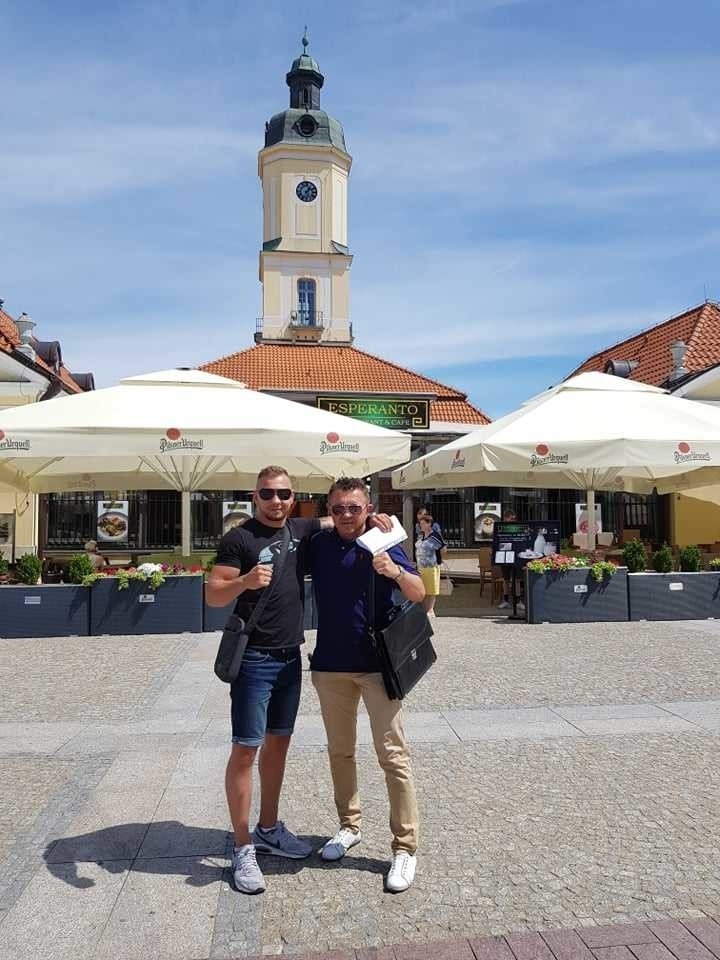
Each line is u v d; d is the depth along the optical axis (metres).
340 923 3.38
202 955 3.17
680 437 11.03
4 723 6.32
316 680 3.97
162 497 21.50
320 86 48.06
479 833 4.22
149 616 10.34
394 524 3.88
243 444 10.30
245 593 3.88
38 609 10.18
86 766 5.31
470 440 12.34
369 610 3.84
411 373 29.16
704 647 9.15
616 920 3.37
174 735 5.99
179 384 11.85
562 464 10.86
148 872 3.83
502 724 6.17
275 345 30.22
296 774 5.15
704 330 23.78
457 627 10.98
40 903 3.55
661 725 6.11
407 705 6.73
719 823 4.32
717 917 3.38
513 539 12.31
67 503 21.12
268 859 3.96
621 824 4.31
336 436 10.66
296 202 44.53
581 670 8.01
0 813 4.54
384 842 4.15
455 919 3.39
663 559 11.88
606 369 24.86
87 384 28.28
